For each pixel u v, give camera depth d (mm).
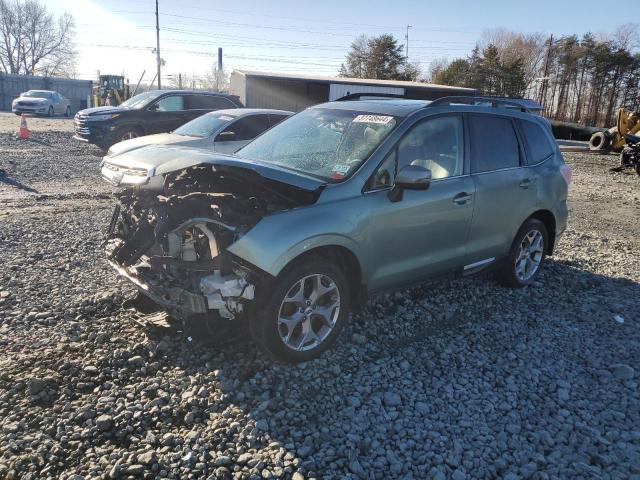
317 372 3816
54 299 4734
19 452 2873
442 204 4555
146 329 4211
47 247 6219
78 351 3895
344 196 3996
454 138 4848
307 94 32812
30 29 75312
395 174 4297
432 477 2848
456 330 4648
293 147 4676
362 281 4172
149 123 14414
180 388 3521
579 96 76000
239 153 4914
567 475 2898
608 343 4539
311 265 3781
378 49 72625
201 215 3570
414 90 34156
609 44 71938
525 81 71875
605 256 7332
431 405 3496
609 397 3695
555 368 4070
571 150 28188
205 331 3855
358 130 4547
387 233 4199
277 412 3314
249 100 31406
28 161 13031
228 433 3098
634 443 3199
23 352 3828
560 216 5961
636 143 18438
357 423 3266
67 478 2701
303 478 2770
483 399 3592
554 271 6406
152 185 3873
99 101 35156
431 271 4707
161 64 48375
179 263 3602
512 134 5473
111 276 5379
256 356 3949
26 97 33469
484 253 5141
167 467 2809
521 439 3193
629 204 12406
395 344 4336
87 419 3166
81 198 9305
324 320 3986
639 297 5680
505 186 5160
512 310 5148
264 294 3641
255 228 3549
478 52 72625
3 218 7422
